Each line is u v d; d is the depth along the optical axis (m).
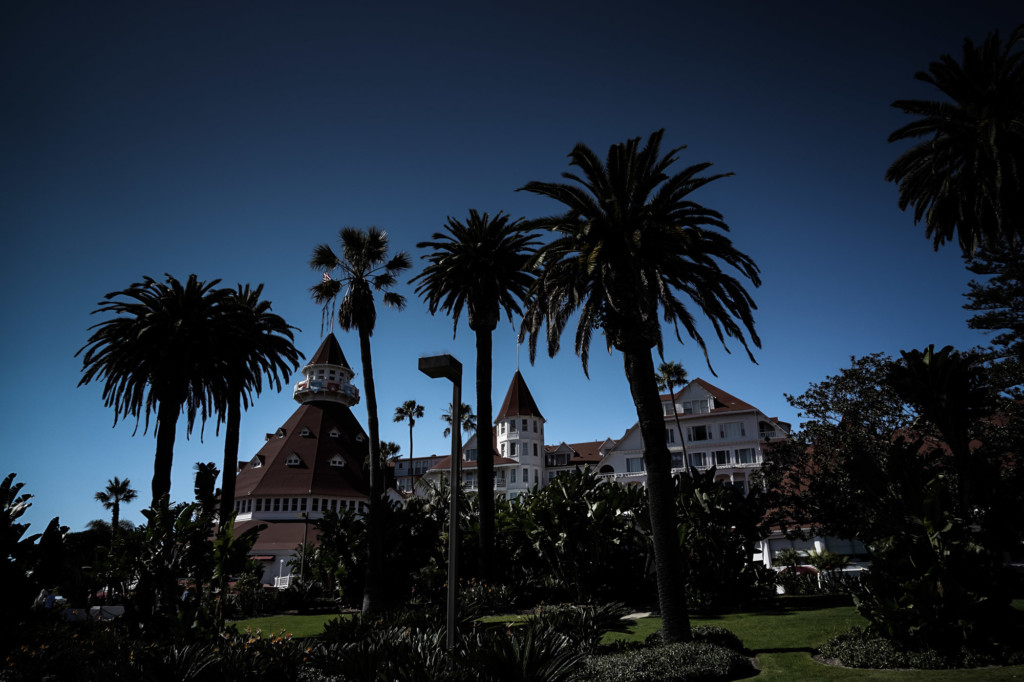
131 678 12.43
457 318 37.66
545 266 21.88
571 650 9.99
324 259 34.09
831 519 29.84
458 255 35.53
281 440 84.94
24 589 17.62
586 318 21.66
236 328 32.84
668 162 20.77
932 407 20.34
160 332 30.78
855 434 36.56
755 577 27.92
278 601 37.34
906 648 14.62
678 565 18.02
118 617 18.41
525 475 85.62
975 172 26.12
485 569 31.25
